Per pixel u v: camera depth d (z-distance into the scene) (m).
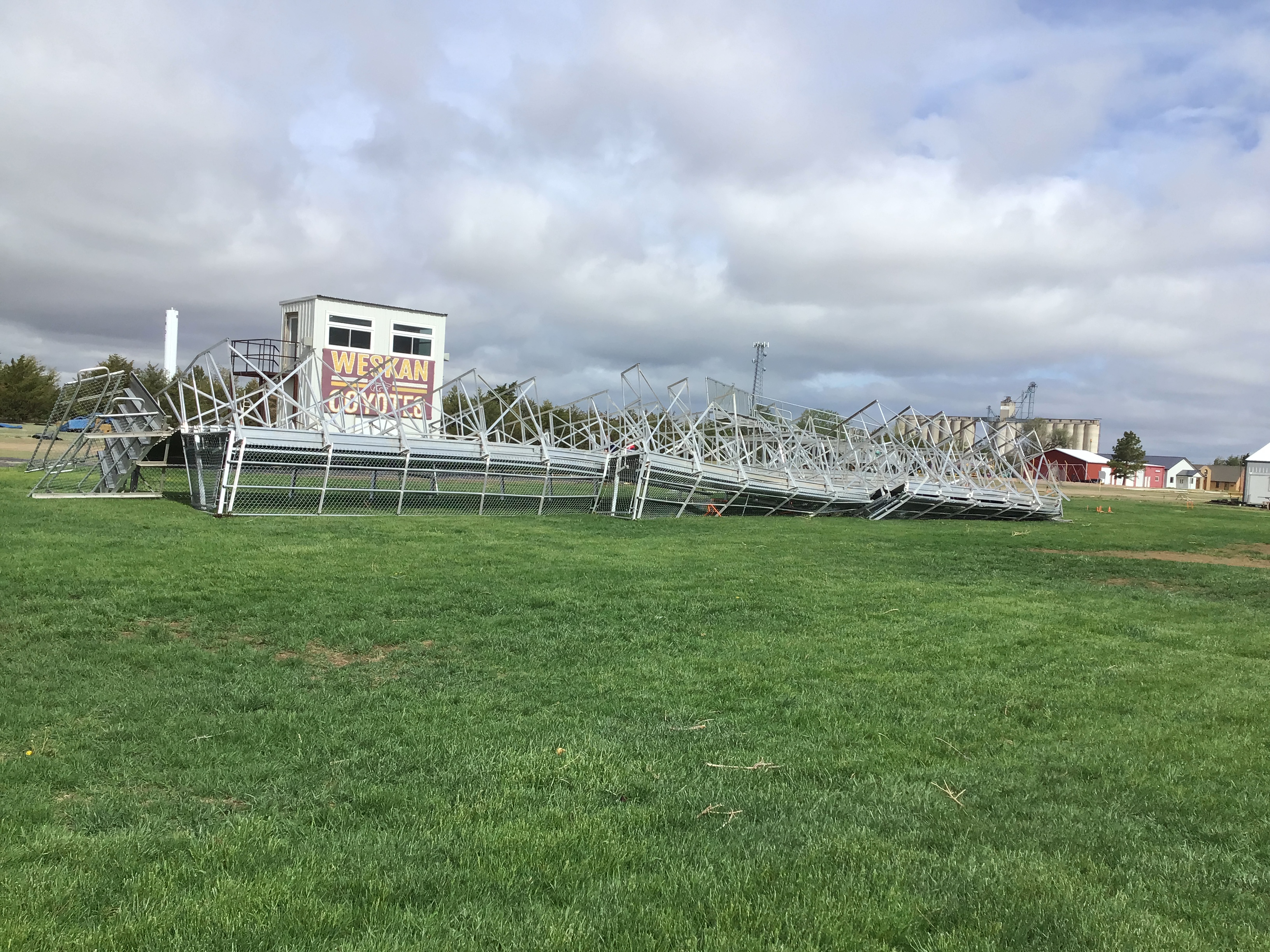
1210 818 5.44
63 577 11.77
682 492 29.52
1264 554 23.84
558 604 11.91
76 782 5.42
